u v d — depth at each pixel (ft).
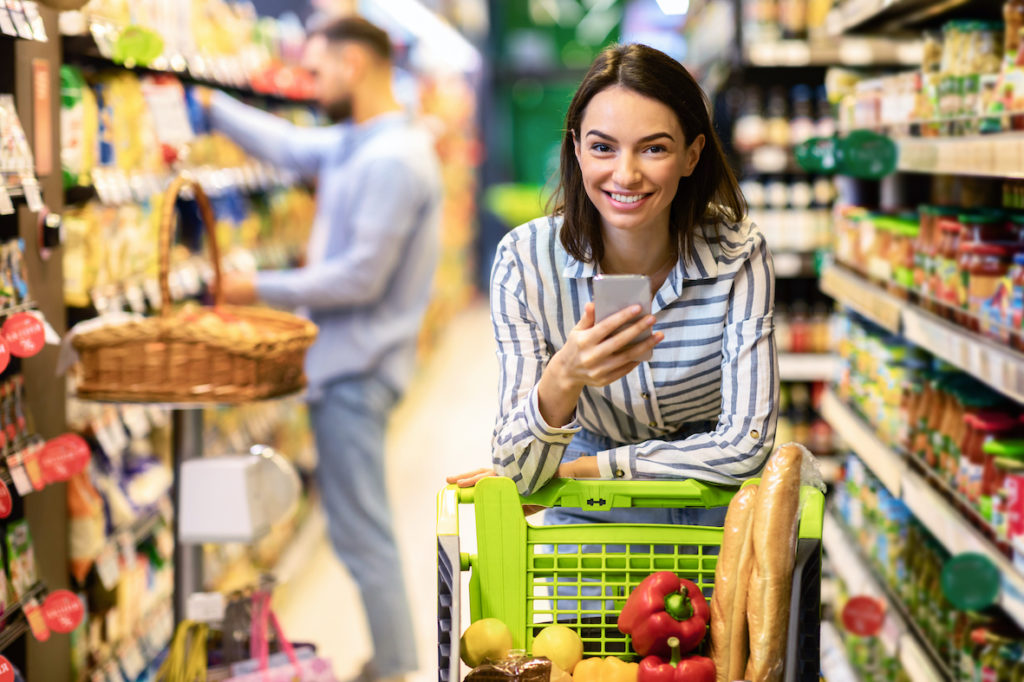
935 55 10.66
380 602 13.11
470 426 26.22
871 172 10.84
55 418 9.21
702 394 6.66
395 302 13.67
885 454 11.59
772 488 5.69
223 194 15.29
